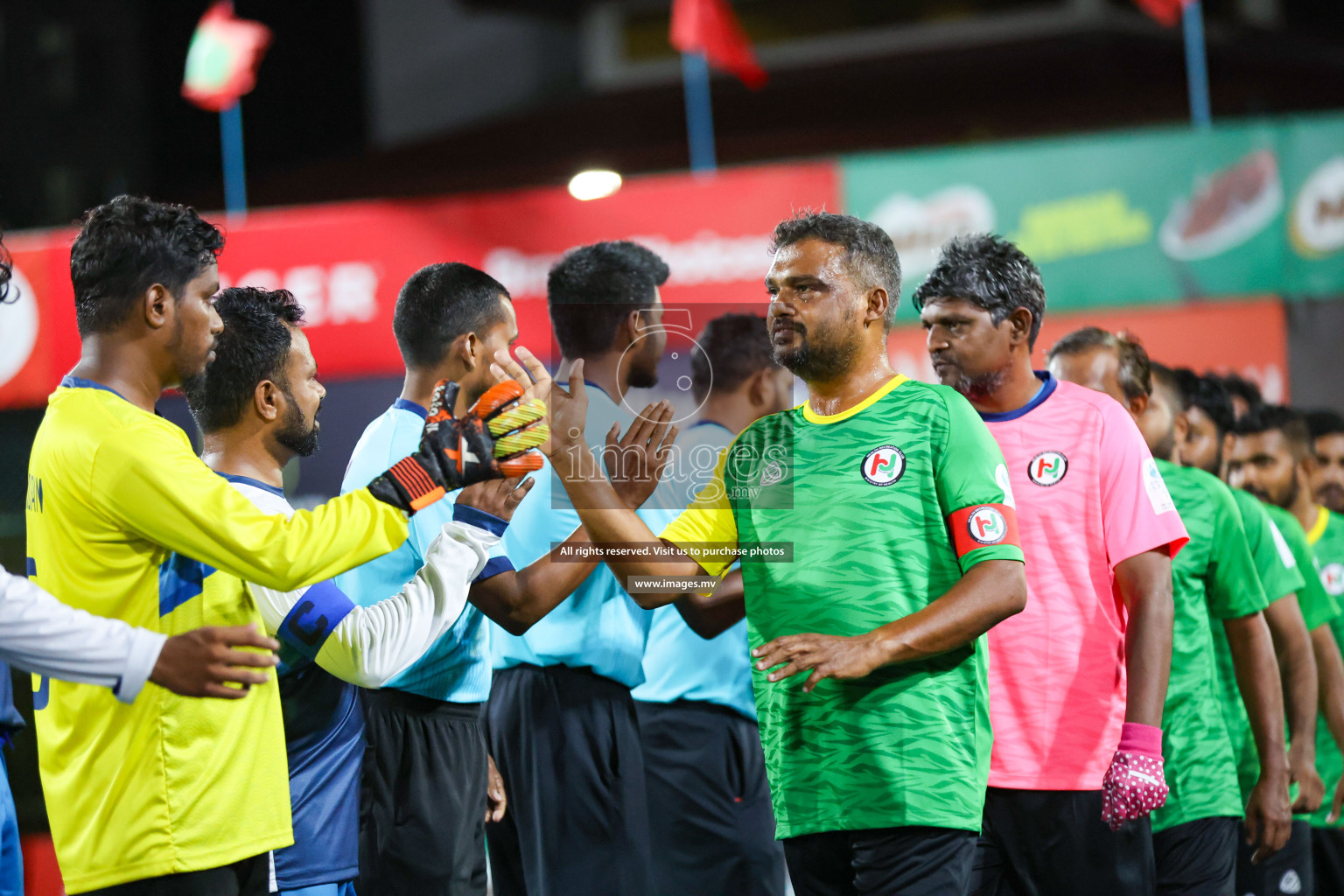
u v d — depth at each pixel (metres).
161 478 7.74
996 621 8.40
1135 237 22.92
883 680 8.60
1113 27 40.44
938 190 23.33
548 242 23.88
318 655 8.88
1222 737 12.19
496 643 11.84
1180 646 12.16
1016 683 10.29
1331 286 22.25
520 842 11.77
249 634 7.43
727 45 27.09
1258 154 22.53
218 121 46.62
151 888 7.89
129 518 7.80
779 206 23.27
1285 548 14.12
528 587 9.80
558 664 11.50
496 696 11.80
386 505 8.10
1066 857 10.13
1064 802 10.09
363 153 47.69
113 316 8.21
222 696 7.45
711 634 10.74
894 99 43.97
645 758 13.30
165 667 7.34
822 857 8.91
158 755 7.90
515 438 8.27
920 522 8.79
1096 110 40.31
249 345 9.40
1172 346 22.89
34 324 23.95
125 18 46.44
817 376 9.14
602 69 50.69
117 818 7.88
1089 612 10.38
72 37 46.19
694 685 13.19
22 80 46.09
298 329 9.88
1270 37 41.34
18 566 23.00
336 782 9.95
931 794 8.46
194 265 8.37
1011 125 41.00
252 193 45.09
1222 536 12.52
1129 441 10.63
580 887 11.41
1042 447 10.70
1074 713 10.21
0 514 23.58
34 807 18.50
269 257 24.75
